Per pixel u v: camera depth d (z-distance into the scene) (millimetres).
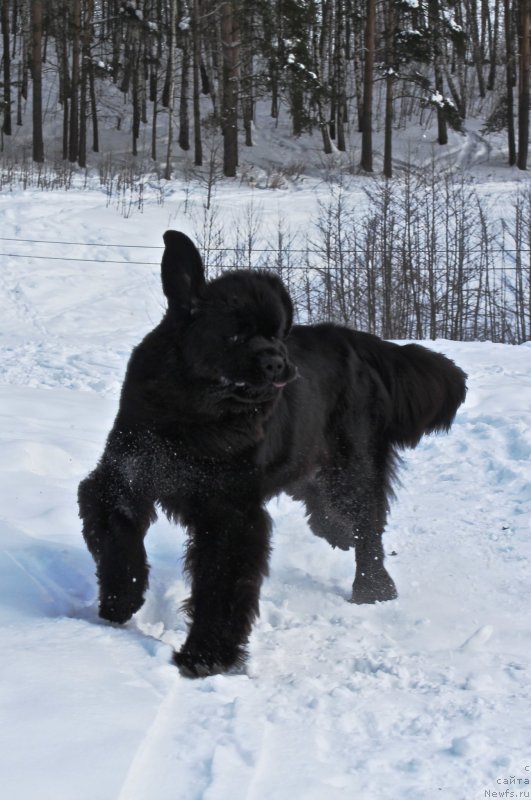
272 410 4617
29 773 2777
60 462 7523
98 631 4207
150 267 23047
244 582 4418
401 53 40344
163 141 46406
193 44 41000
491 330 19484
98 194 31719
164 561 5930
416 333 19672
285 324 4559
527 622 5316
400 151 46219
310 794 3014
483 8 62344
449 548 6676
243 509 4520
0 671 3537
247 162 42656
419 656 4699
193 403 4340
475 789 3195
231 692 3885
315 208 30188
